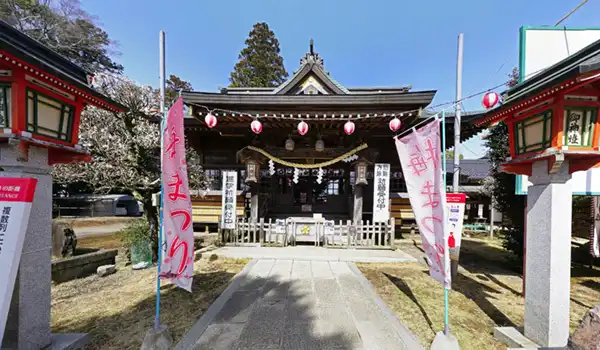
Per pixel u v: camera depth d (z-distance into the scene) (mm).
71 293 4609
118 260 6859
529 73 4828
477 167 20875
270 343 3094
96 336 3242
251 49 22516
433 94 6465
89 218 17031
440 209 2938
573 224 7785
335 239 8203
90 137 6145
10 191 2283
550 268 2832
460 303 4273
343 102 6797
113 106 3479
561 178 2854
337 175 10859
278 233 7863
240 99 6820
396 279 5355
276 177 10875
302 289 4730
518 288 5020
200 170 9266
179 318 3695
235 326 3463
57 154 2982
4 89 2400
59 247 5801
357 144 8242
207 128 9320
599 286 5340
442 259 2924
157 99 6801
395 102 6711
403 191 10844
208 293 4586
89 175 6371
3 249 2207
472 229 13555
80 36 17172
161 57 6035
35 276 2666
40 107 2641
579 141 2689
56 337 3016
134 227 6434
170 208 2996
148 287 4875
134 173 6395
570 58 2756
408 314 3855
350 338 3207
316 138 8812
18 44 2512
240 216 10289
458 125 5594
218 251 7156
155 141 6438
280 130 8438
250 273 5598
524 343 2957
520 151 3266
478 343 3148
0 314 2115
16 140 2350
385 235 7719
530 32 4859
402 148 3412
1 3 14352
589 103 2631
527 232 3158
